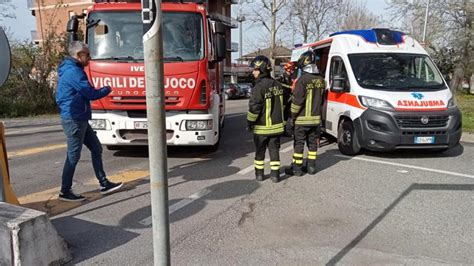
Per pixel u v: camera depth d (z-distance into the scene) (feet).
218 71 29.01
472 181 21.02
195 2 24.84
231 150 29.48
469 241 13.73
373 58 27.81
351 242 13.62
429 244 13.48
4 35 11.03
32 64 73.05
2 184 12.93
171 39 23.11
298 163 21.97
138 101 22.72
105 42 23.32
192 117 23.06
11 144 34.65
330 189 19.53
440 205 17.30
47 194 18.97
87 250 12.96
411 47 29.01
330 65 30.86
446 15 81.61
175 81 22.63
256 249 13.07
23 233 10.74
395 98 24.81
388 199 18.07
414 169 23.49
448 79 28.35
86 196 18.47
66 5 125.18
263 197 18.28
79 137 17.07
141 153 27.99
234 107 84.17
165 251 7.34
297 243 13.53
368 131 25.00
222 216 15.93
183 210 16.58
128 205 17.22
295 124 21.81
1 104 66.64
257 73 20.02
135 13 23.44
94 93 16.70
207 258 12.44
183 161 25.59
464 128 41.27
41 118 64.54
